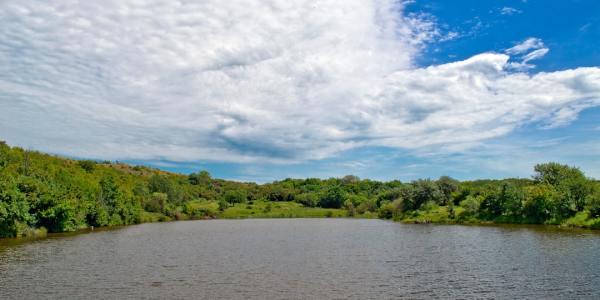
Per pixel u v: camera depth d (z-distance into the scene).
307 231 109.31
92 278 42.06
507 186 125.94
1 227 85.19
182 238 89.31
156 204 188.88
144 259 55.75
